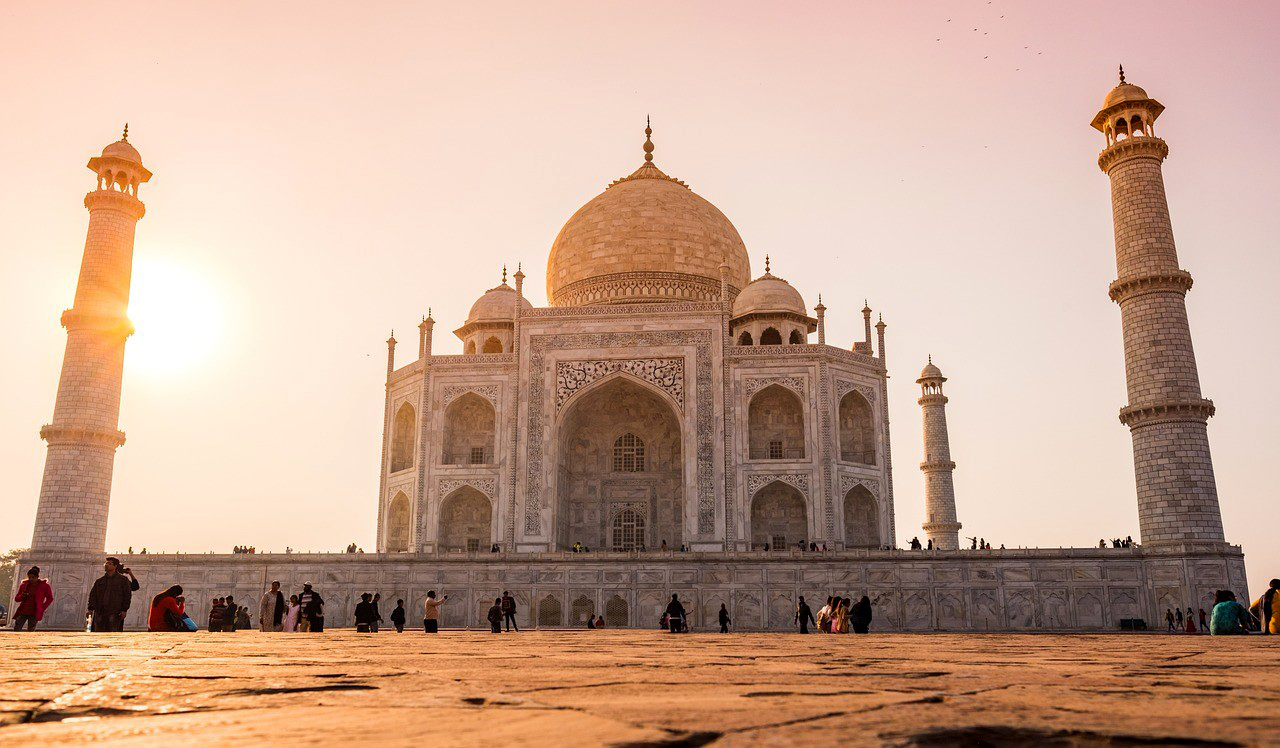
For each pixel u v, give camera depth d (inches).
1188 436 2694.4
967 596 2847.0
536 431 3644.2
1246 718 229.9
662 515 3826.3
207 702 288.8
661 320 3718.0
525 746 190.5
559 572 3016.7
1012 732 210.1
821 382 3595.0
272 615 1833.2
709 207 4640.8
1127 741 197.2
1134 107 2918.3
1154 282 2785.4
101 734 214.5
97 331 3065.9
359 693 315.6
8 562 6550.2
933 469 4485.7
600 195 4709.6
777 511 3629.4
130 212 3216.0
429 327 3922.2
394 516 3850.9
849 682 354.3
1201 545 2615.7
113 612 1445.6
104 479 3016.7
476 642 946.1
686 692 314.5
